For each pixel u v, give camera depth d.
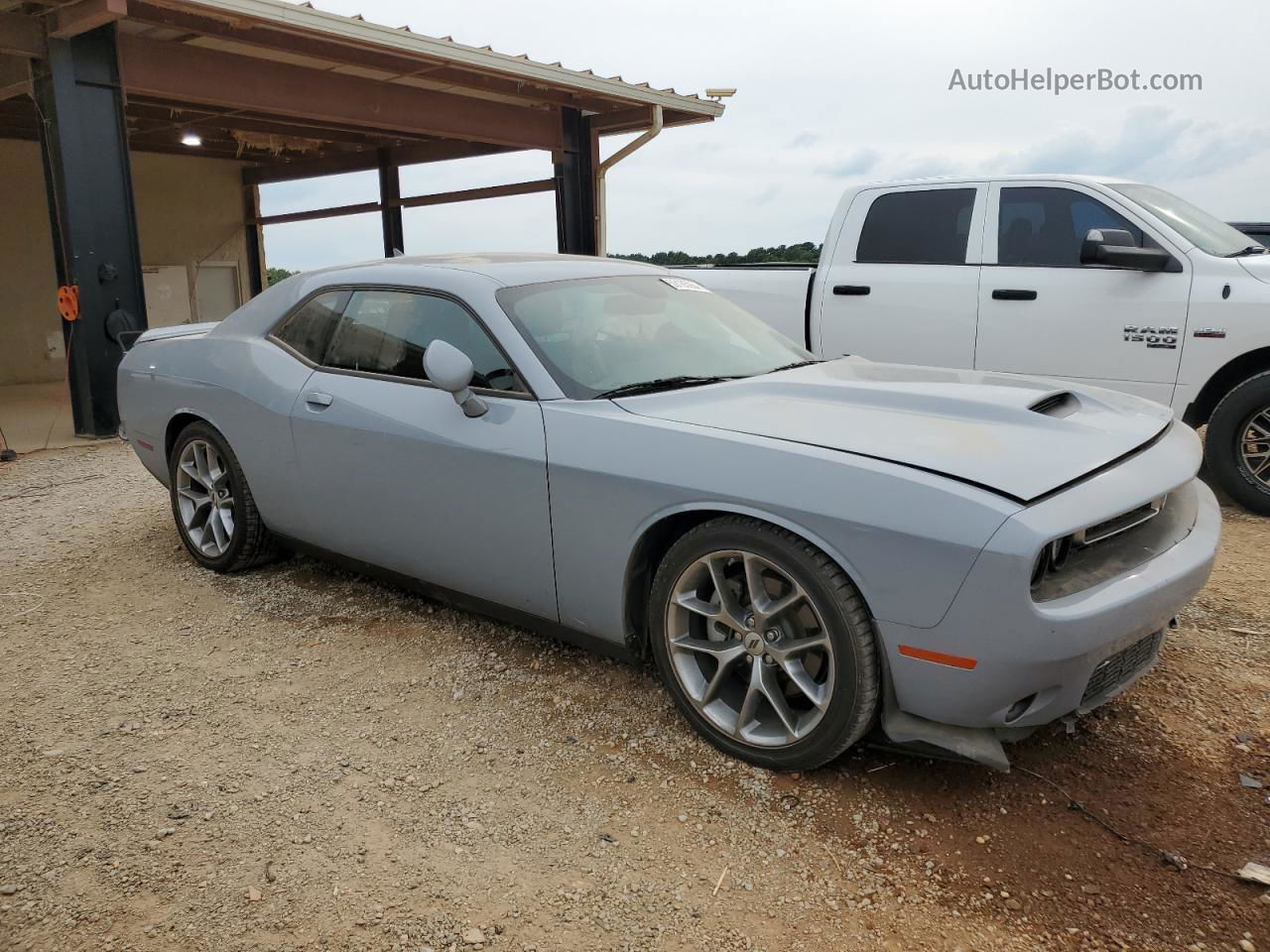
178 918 2.23
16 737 3.08
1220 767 2.81
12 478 7.05
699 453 2.79
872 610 2.48
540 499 3.14
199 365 4.49
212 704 3.30
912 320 6.23
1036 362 5.88
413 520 3.57
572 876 2.37
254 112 13.30
